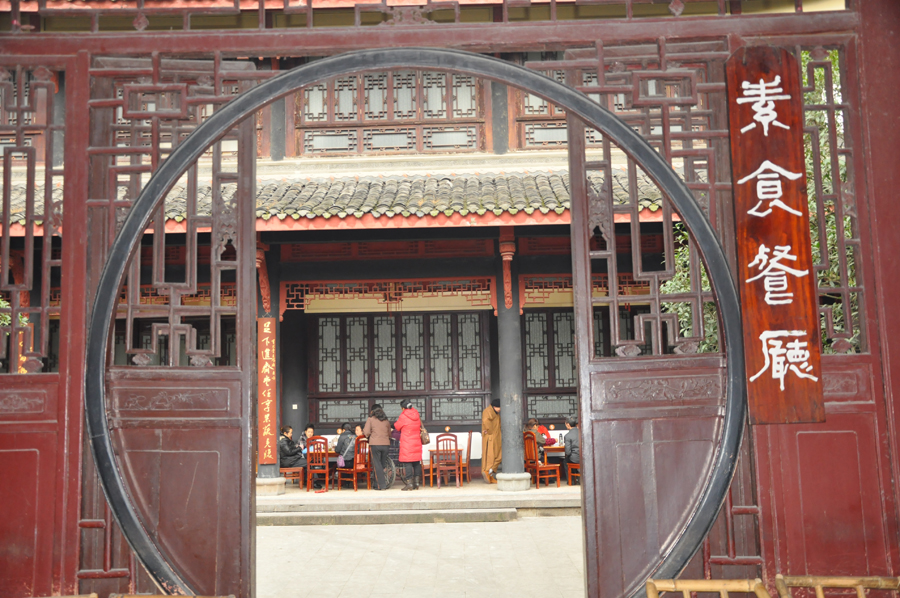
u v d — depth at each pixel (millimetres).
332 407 11258
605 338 11141
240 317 3691
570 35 3672
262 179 9984
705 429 3543
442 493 9117
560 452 10633
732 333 3504
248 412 3627
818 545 3406
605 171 3711
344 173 10008
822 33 3637
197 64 3779
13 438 3502
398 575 5688
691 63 3828
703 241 3545
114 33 3697
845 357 3486
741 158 3570
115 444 3541
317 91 10195
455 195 8789
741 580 3039
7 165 3637
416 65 3643
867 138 3561
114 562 3510
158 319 10875
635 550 3490
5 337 3643
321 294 10023
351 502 8422
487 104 10148
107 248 3641
